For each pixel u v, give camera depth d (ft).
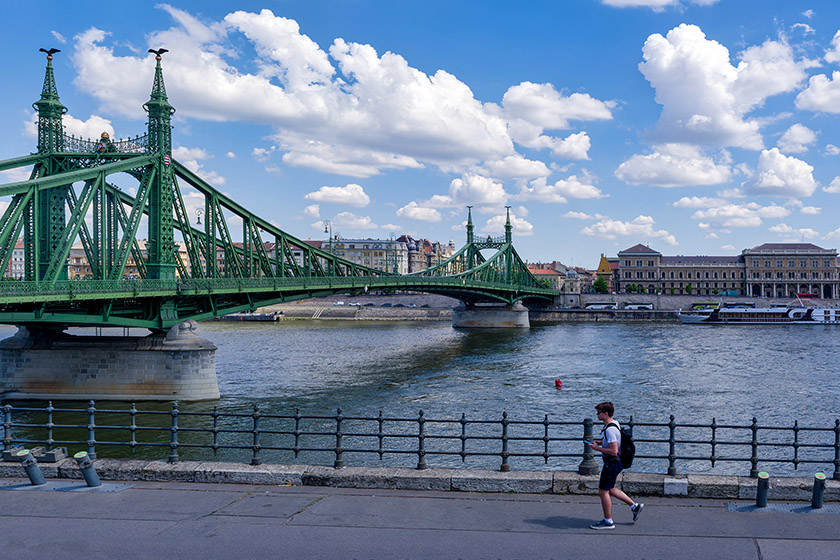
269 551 37.70
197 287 183.42
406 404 170.09
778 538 39.88
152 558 36.68
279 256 245.86
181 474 51.78
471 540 39.47
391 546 38.50
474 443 128.26
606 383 203.41
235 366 248.93
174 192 193.67
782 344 329.31
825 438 132.26
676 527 41.65
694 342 343.46
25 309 145.18
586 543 39.04
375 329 472.44
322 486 50.44
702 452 122.11
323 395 183.52
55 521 42.63
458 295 446.60
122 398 175.63
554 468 113.09
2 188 139.33
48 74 184.24
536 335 403.95
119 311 170.91
